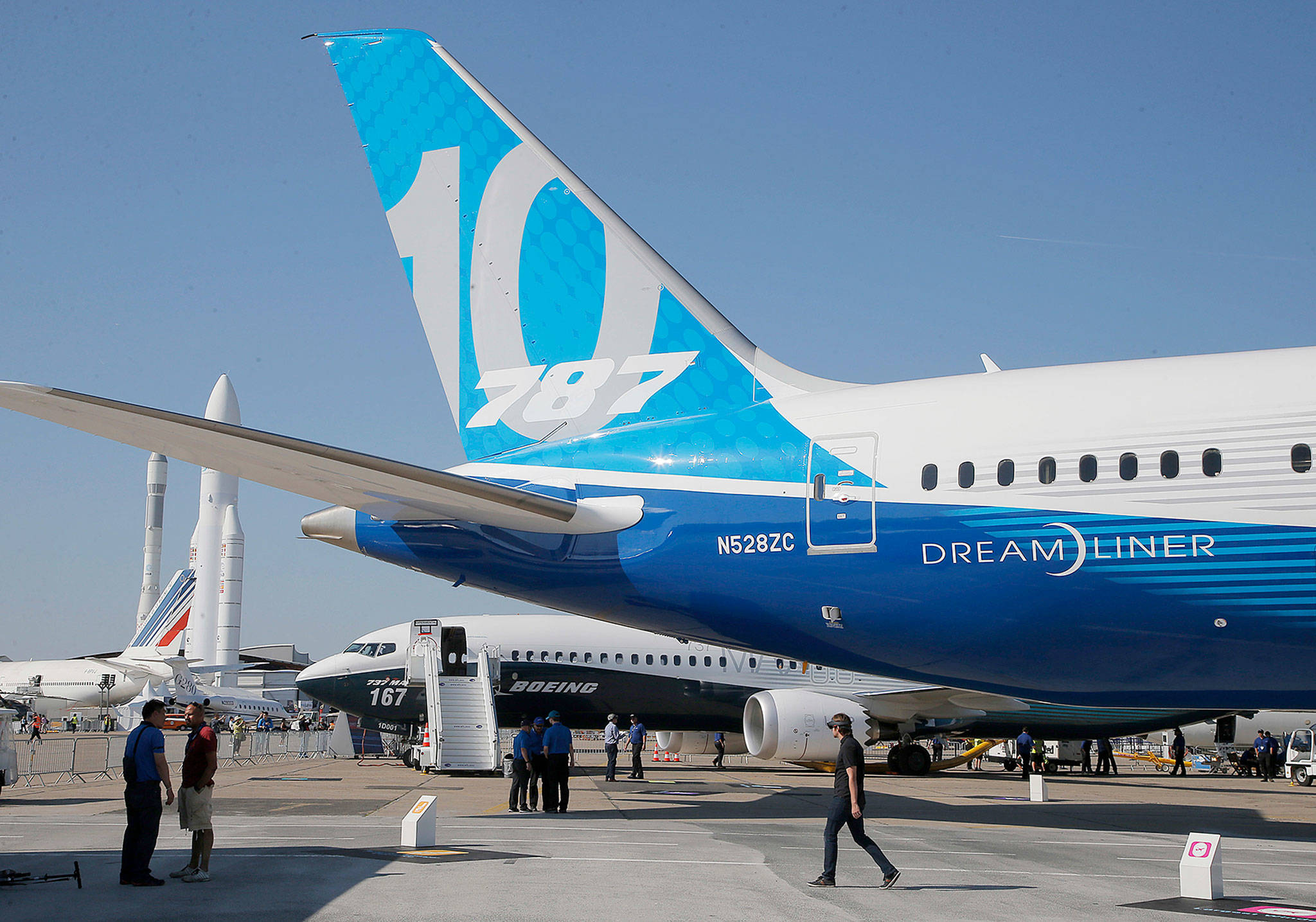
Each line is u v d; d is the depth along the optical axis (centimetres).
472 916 795
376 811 1720
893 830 1509
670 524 1416
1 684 7725
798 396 1438
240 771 3089
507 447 1545
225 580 9762
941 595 1295
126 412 1119
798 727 2481
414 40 1627
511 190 1579
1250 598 1166
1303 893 977
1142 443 1218
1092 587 1225
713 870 1068
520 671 2983
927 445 1317
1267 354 1237
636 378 1505
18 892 913
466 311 1586
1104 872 1102
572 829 1448
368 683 3036
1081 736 2978
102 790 2291
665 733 3519
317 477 1304
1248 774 3953
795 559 1356
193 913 805
